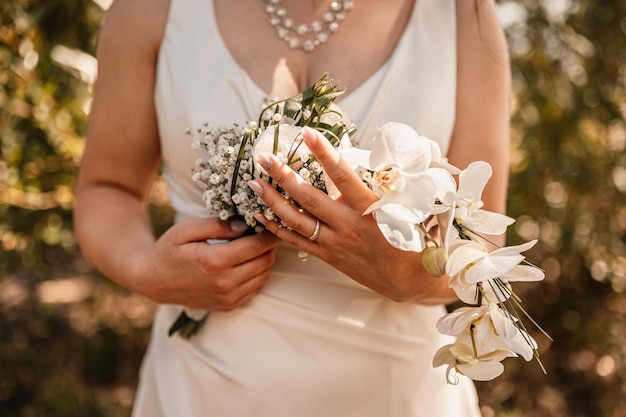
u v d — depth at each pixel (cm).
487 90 123
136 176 137
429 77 121
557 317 285
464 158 123
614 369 285
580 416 288
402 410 126
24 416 270
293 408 121
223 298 117
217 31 125
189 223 115
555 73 238
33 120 224
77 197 138
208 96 122
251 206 105
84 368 303
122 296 307
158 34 127
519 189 251
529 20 234
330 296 122
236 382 122
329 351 121
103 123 132
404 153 90
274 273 123
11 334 291
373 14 125
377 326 123
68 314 303
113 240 128
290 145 100
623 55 240
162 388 131
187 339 128
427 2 125
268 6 125
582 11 238
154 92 129
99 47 131
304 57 124
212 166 105
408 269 107
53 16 222
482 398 291
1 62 215
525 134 246
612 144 253
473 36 123
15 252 265
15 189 226
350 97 120
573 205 257
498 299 89
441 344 132
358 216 100
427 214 88
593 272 270
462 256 87
